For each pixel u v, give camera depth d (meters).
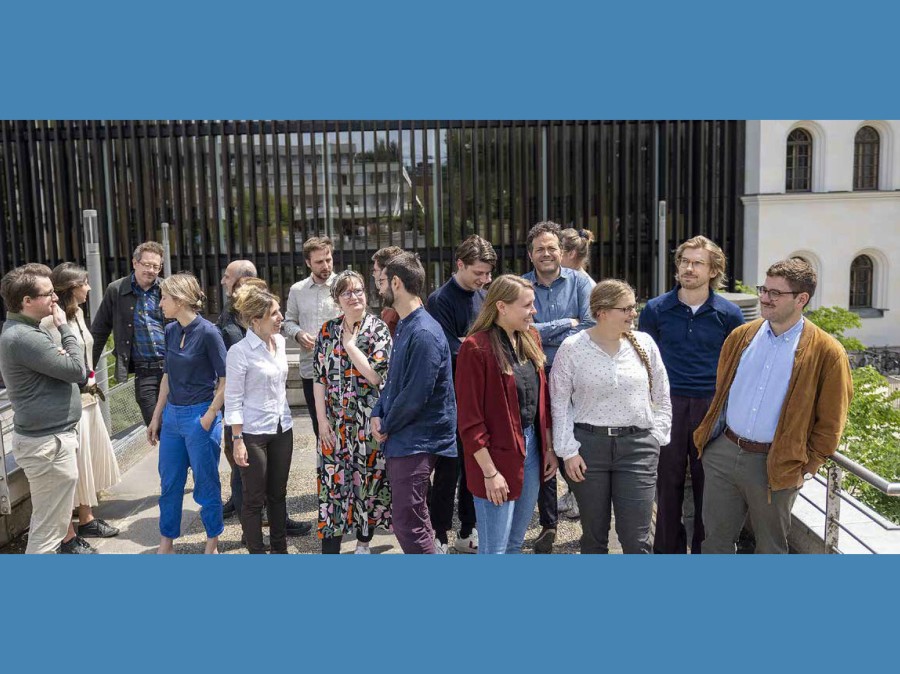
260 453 4.45
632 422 3.86
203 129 16.91
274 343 4.52
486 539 3.78
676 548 4.55
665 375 3.95
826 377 3.65
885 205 21.81
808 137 21.67
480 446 3.67
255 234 17.03
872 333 22.17
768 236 21.11
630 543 3.87
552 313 4.95
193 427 4.60
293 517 5.55
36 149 17.78
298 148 16.83
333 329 4.47
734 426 3.90
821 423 3.68
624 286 3.78
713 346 4.41
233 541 5.16
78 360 4.44
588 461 3.87
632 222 18.30
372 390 4.46
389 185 16.98
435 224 17.19
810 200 21.30
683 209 18.56
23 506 5.40
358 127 16.84
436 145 16.94
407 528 4.04
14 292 4.29
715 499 4.00
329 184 17.00
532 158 17.41
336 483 4.44
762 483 3.82
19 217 18.23
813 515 4.70
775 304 3.69
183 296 4.54
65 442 4.46
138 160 17.31
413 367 3.92
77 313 5.23
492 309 3.71
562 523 5.33
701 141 18.80
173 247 17.47
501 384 3.69
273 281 17.27
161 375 5.79
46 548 4.46
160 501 4.71
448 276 17.30
